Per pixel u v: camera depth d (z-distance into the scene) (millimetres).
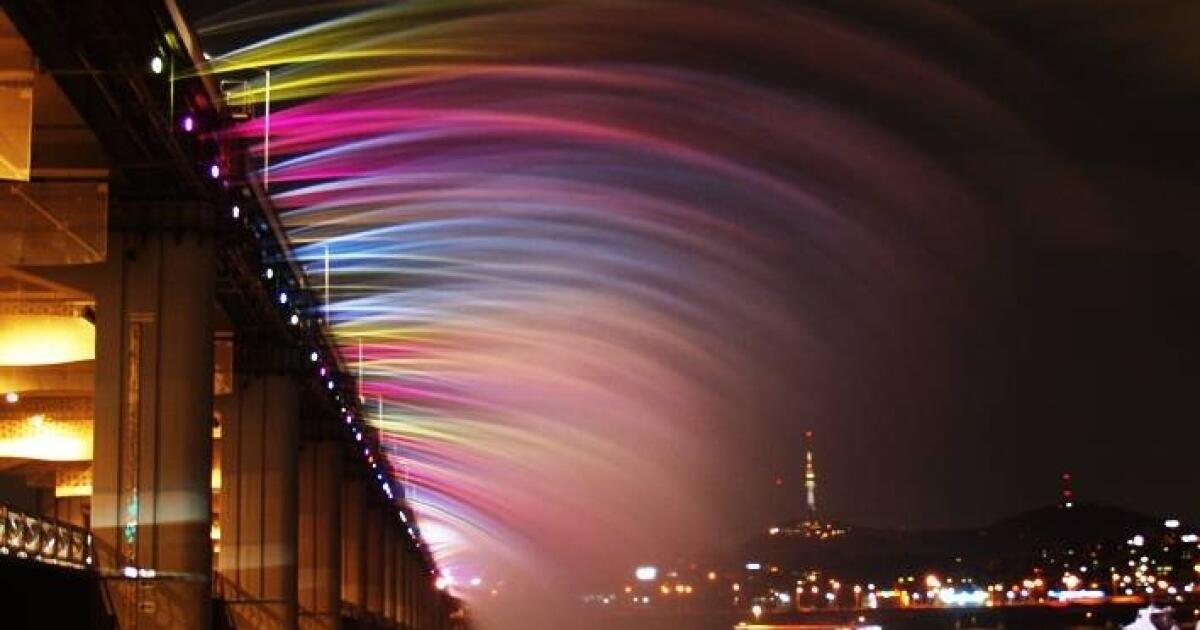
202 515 50156
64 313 53562
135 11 43438
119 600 49281
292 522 68125
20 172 41969
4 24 40469
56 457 65688
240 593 67500
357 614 98438
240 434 68062
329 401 82188
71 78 43750
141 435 50031
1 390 58781
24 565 41500
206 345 50406
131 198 50188
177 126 48062
